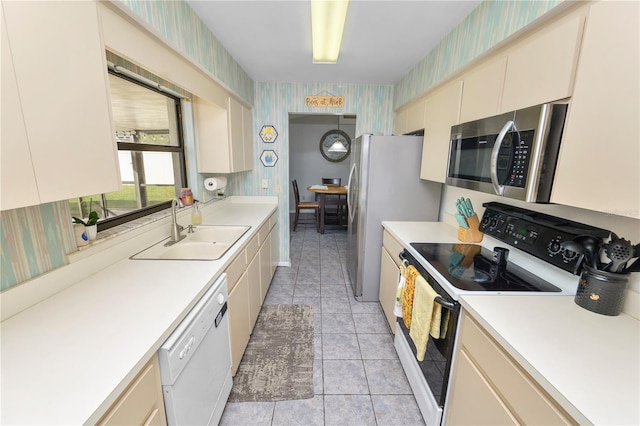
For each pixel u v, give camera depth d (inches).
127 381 28.2
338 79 121.3
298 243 182.5
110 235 56.1
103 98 36.6
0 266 36.5
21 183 27.2
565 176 38.0
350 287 120.8
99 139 36.2
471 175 60.7
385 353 79.7
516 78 47.5
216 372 53.2
